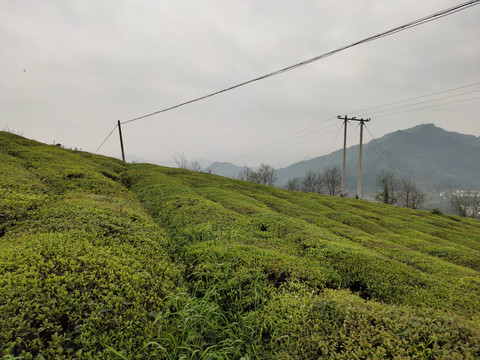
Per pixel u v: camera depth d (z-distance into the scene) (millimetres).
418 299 6965
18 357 3021
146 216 11430
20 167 15281
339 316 4730
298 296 5887
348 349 3891
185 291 5473
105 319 4023
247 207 16641
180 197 16156
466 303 7062
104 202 10711
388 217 28734
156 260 6398
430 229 23938
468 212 79875
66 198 10461
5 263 4641
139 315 4301
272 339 4797
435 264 10938
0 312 3572
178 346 4125
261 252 8062
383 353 3635
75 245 5734
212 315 5309
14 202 8438
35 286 4156
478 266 13031
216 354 4301
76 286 4406
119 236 7082
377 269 8266
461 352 3443
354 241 14242
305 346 4352
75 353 3459
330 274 7621
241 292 5980
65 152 25781
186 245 8797
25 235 6297
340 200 39844
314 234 11883
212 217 12148
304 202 29156
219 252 7535
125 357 3510
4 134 28734
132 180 23438
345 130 51156
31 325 3664
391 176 73750
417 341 3762
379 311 4602
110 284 4582
